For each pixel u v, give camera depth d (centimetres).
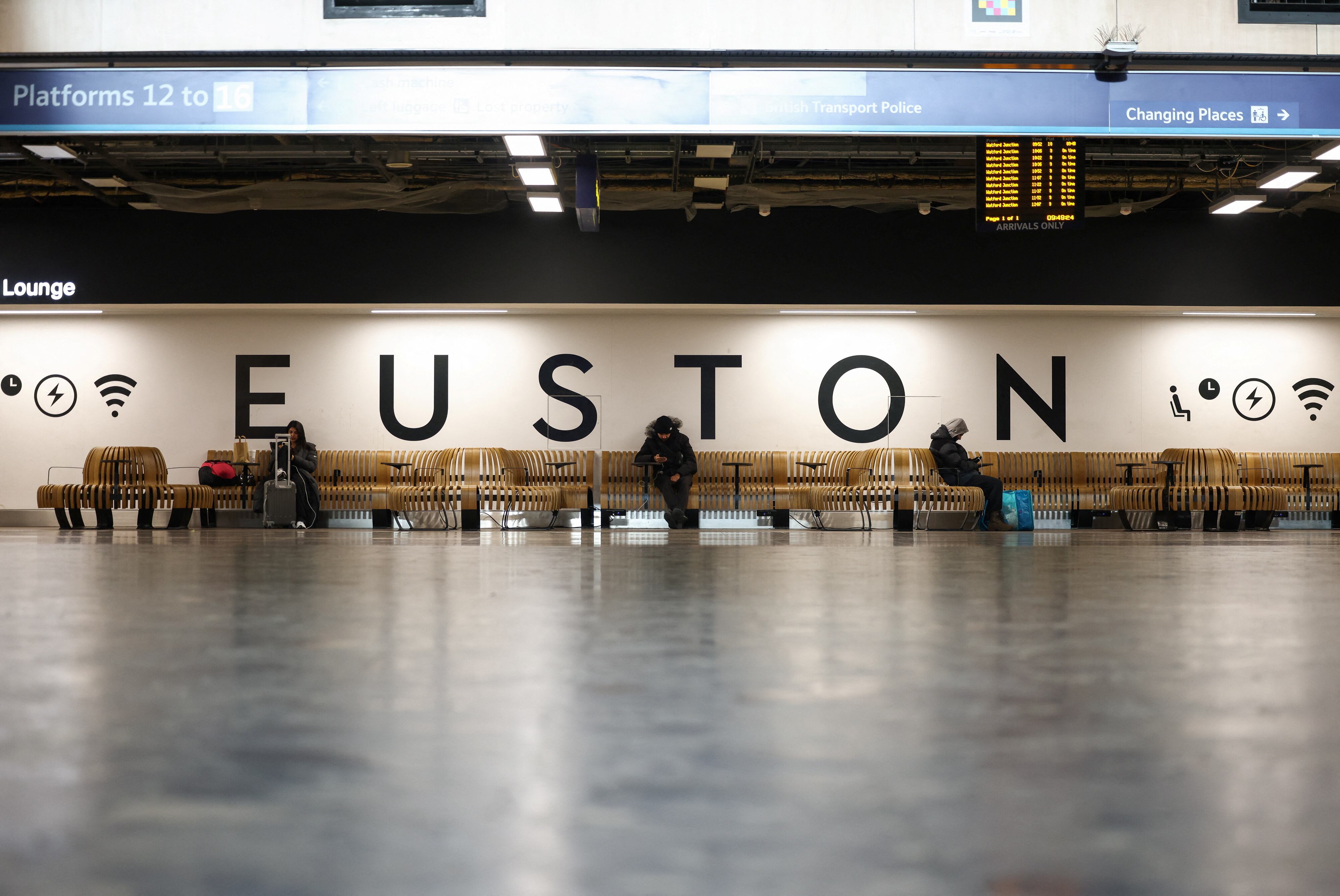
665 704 180
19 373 1545
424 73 899
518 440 1554
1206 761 141
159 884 95
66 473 1542
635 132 908
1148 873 99
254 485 1444
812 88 907
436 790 127
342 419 1550
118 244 1452
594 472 1507
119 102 892
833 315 1563
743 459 1530
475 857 103
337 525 1483
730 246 1459
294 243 1456
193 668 219
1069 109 916
